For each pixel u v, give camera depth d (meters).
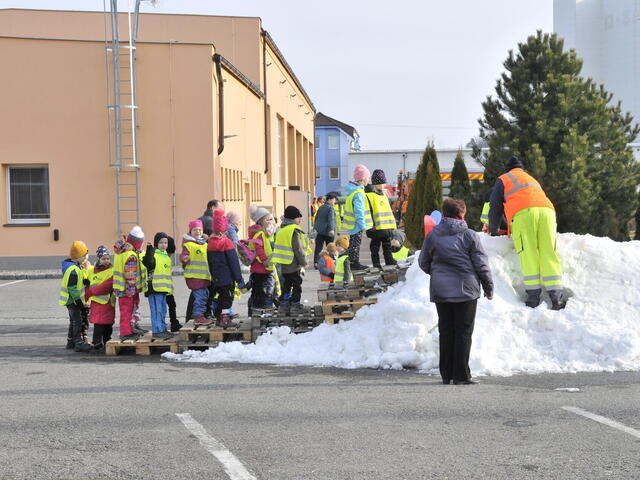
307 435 6.29
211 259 11.05
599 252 10.54
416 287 10.19
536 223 10.02
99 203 25.42
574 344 9.16
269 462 5.59
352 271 12.36
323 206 15.73
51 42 25.08
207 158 25.67
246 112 32.97
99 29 36.03
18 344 11.98
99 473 5.44
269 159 40.00
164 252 11.20
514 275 10.43
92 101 25.20
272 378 8.77
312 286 20.14
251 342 10.87
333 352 9.85
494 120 21.39
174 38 36.56
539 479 5.15
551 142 20.39
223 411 7.15
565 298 10.12
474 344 9.00
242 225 32.09
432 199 21.73
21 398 7.85
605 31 99.31
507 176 10.46
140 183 25.55
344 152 88.38
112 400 7.70
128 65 25.19
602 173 20.34
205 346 10.88
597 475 5.21
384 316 9.95
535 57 21.22
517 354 9.09
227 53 36.84
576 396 7.52
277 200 43.81
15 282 22.56
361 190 12.44
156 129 25.59
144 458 5.75
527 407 7.11
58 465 5.62
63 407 7.40
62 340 12.38
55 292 19.72
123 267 10.74
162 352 11.04
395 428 6.45
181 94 25.58
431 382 8.40
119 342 10.83
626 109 97.50
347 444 6.01
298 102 54.19
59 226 25.39
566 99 20.48
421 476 5.23
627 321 9.64
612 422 6.54
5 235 25.33
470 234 8.28
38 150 25.22
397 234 13.41
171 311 12.00
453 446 5.91
